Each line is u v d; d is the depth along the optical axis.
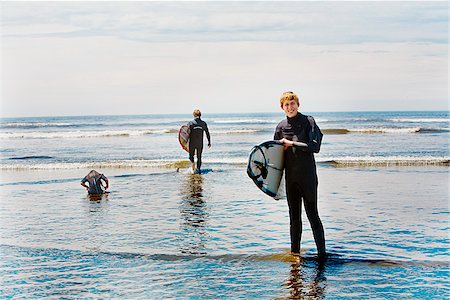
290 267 7.75
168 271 7.65
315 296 6.60
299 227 8.31
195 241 9.30
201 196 14.16
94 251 8.73
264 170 8.23
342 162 21.67
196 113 19.69
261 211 11.95
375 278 7.21
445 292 6.68
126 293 6.82
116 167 22.19
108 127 68.06
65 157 27.06
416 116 107.44
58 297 6.71
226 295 6.69
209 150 29.12
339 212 11.70
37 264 8.06
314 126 7.88
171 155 26.92
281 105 8.02
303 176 7.98
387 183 16.14
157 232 10.01
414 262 7.88
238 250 8.66
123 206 12.88
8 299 6.67
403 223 10.54
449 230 9.91
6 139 43.97
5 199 14.24
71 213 12.08
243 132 46.09
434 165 20.72
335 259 8.09
